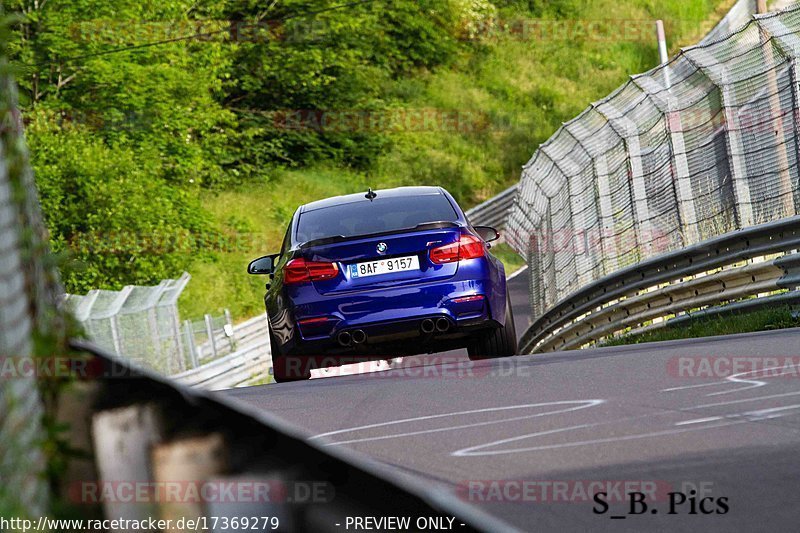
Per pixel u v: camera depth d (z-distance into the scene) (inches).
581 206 2190.0
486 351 1066.1
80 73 3932.1
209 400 248.4
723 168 1651.1
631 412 630.5
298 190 4781.0
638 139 1894.7
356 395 806.5
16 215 297.3
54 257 335.0
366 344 994.7
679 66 1792.6
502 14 6845.5
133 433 263.0
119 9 4037.9
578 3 6963.6
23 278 289.3
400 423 653.3
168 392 258.4
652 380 759.1
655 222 1861.5
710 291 1483.8
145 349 2285.9
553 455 517.7
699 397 668.7
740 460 479.5
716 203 1679.4
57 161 3496.6
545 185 2524.6
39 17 3863.2
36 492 258.7
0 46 312.7
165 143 4082.2
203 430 248.4
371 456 549.3
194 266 3769.7
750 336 1011.9
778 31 1514.5
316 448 228.4
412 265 996.6
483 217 5007.4
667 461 486.6
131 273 3550.7
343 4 5300.2
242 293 3782.0
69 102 3951.8
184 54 4197.8
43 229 347.9
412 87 5915.4
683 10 7091.5
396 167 5300.2
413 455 543.8
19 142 313.0
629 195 1942.7
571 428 589.0
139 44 4035.4
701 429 559.2
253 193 4616.1
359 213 1051.9
